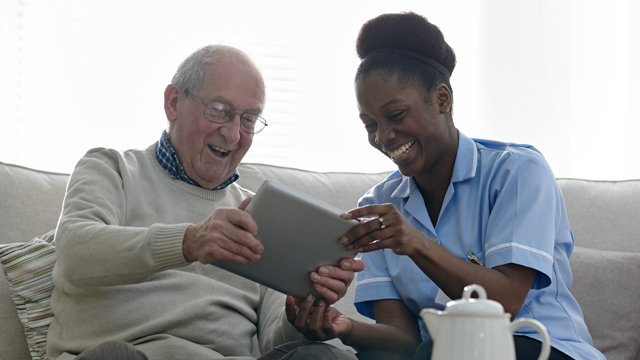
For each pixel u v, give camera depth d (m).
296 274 1.64
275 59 3.19
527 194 1.78
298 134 3.18
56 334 1.89
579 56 3.15
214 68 2.01
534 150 1.90
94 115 3.07
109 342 1.31
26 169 2.36
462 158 1.86
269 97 3.18
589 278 2.29
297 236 1.57
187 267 1.97
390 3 3.23
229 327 1.93
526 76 3.14
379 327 1.78
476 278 1.66
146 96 3.10
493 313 1.00
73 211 1.87
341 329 1.72
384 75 1.80
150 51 3.12
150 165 2.02
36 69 3.06
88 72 3.08
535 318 1.74
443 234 1.86
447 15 3.22
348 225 1.58
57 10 3.09
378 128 1.83
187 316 1.87
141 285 1.88
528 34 3.15
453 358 0.99
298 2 3.22
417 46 1.83
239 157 2.05
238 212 1.55
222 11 3.18
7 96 3.04
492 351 0.98
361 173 2.60
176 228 1.65
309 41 3.21
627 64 3.12
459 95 3.18
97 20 3.10
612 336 2.23
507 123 3.13
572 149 3.14
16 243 2.16
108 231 1.74
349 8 3.23
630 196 2.51
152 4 3.14
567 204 2.52
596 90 3.14
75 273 1.76
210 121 1.99
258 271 1.63
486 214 1.83
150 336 1.83
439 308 1.79
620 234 2.46
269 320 1.98
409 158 1.83
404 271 1.88
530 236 1.73
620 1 3.16
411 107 1.79
